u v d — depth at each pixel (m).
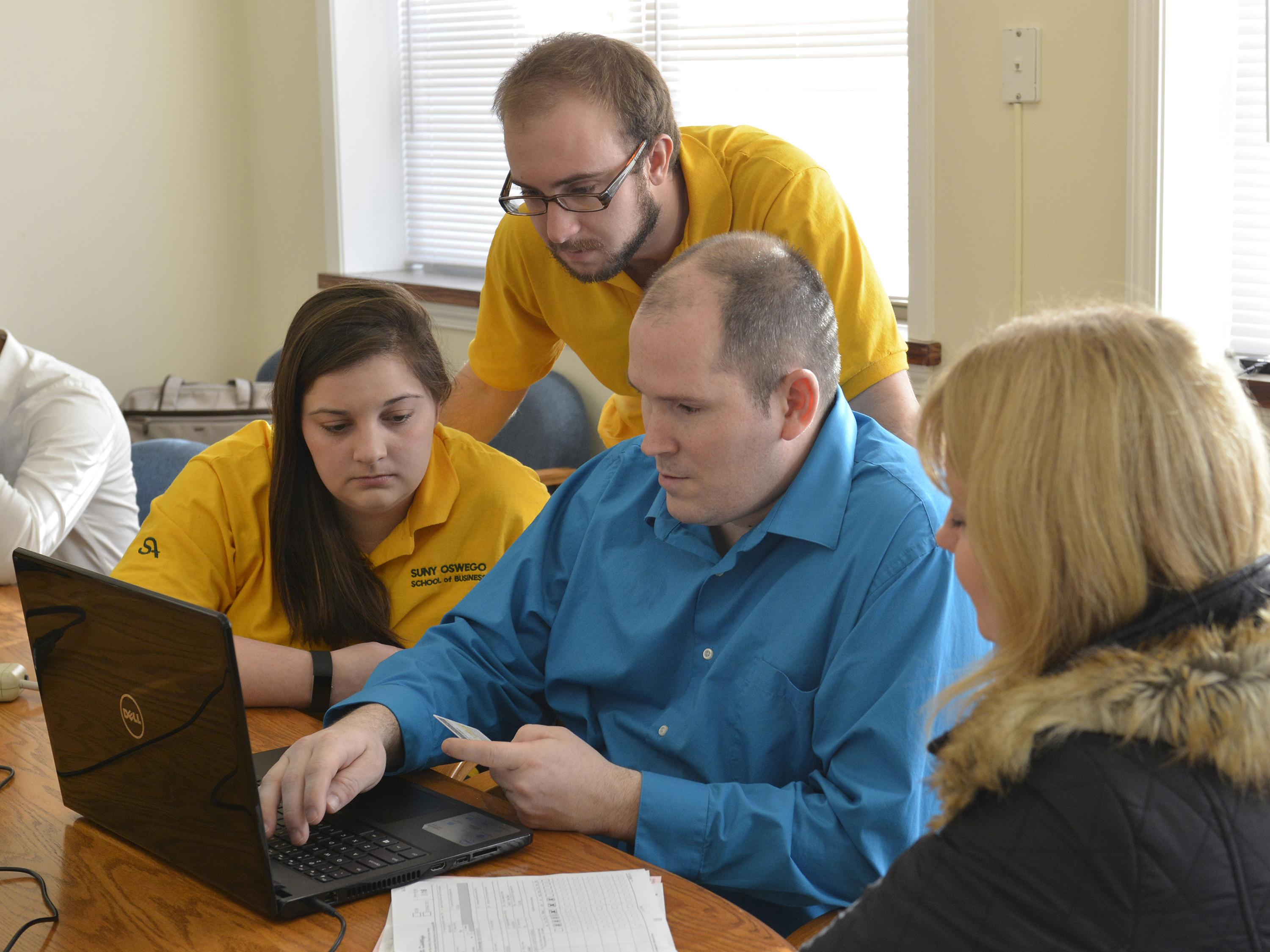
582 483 1.65
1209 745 0.73
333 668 1.64
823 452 1.35
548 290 2.13
